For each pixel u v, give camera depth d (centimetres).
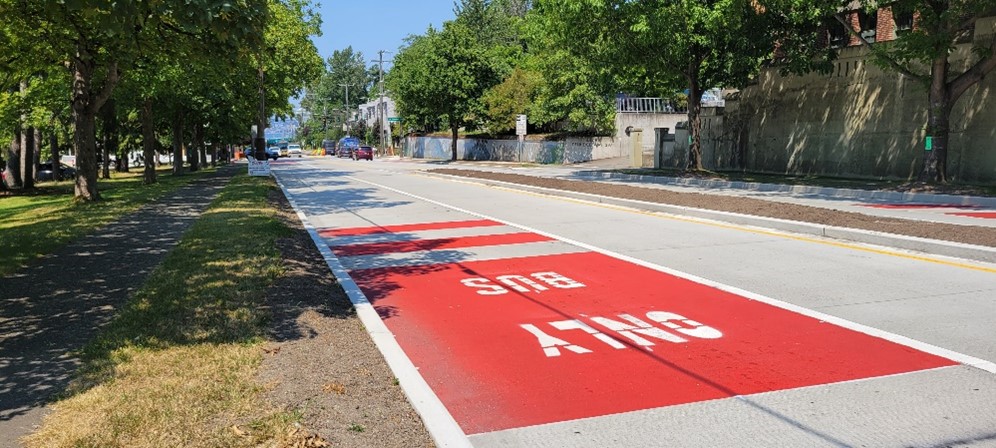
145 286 802
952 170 2164
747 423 432
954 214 1430
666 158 3650
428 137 7681
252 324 643
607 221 1452
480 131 6681
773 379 508
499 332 655
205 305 709
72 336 618
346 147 9756
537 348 601
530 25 4412
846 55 2580
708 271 905
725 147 3262
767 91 2994
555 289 831
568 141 4994
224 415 434
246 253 1011
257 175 3559
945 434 408
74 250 1090
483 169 4153
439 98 5806
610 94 3953
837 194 2002
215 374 509
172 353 559
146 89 2330
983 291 758
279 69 3647
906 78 2330
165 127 4731
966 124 2116
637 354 576
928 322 644
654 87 3192
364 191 2567
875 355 555
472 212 1720
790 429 421
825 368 528
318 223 1585
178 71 2314
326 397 469
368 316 686
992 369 516
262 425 415
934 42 1812
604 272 923
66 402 458
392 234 1368
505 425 439
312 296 778
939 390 477
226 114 4306
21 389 488
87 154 2033
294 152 11694
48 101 2653
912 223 1148
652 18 2331
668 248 1093
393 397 474
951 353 554
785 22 2445
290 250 1106
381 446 399
